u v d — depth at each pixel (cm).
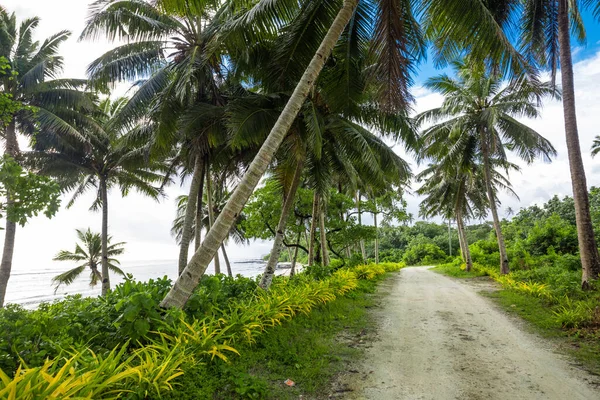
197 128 905
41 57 1384
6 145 1295
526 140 1531
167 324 423
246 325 494
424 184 2506
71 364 288
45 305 482
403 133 1014
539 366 434
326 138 1064
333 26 589
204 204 2167
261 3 583
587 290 830
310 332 586
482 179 2355
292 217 1419
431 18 710
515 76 676
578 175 920
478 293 1119
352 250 2425
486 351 502
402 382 391
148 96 929
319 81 918
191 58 751
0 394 218
